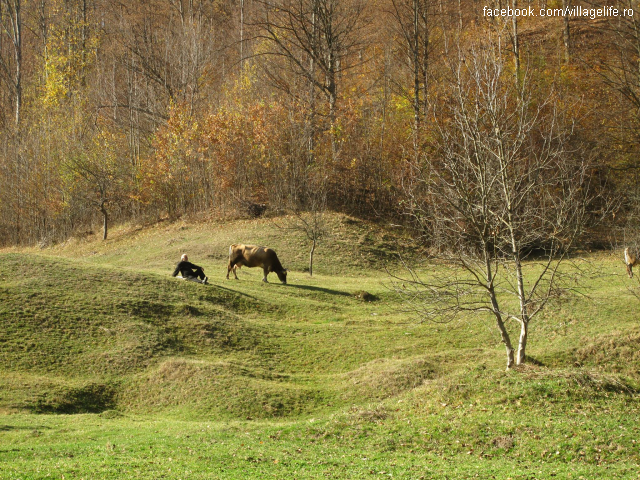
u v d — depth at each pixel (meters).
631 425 13.70
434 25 57.19
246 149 52.50
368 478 11.38
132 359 21.47
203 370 20.62
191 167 53.97
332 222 46.59
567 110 44.62
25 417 16.52
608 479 11.04
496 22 45.78
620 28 48.59
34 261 29.25
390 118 54.06
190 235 46.53
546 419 14.32
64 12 72.06
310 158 52.66
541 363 21.11
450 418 15.11
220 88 66.06
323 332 25.92
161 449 13.34
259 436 14.88
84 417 17.27
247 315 27.61
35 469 11.33
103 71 67.75
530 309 26.38
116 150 56.16
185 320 25.08
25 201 59.38
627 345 21.45
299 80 58.12
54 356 21.09
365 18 59.38
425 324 26.92
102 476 10.93
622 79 48.06
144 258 41.97
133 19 70.94
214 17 82.06
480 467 12.08
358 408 17.16
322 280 35.84
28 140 61.75
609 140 44.59
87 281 27.58
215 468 11.84
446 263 20.98
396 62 59.22
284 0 56.00
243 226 46.94
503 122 18.06
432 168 20.59
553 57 52.28
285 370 22.30
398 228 47.03
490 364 20.42
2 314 23.05
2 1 77.81
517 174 19.02
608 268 33.97
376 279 37.03
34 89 71.12
